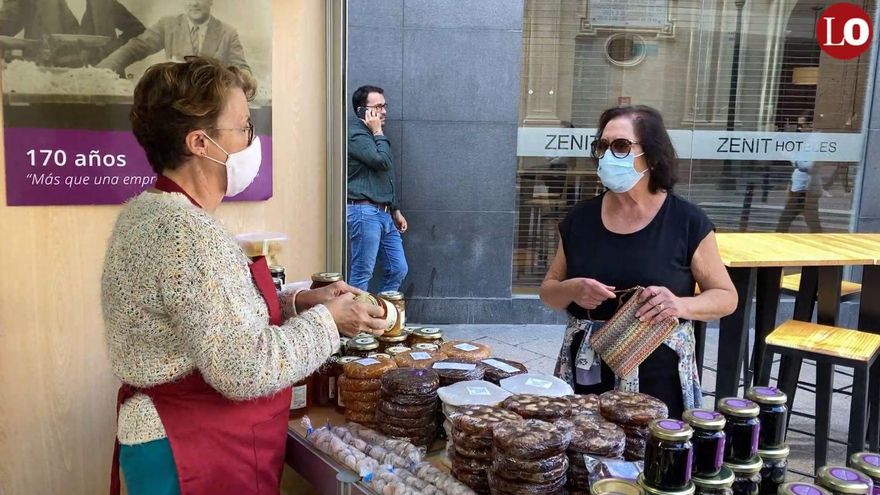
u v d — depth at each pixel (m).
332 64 2.70
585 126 5.89
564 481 1.38
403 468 1.58
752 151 6.06
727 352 3.38
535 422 1.44
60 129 2.10
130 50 2.18
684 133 6.02
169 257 1.24
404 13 5.35
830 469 1.14
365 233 4.84
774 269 3.65
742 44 5.91
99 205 2.23
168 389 1.38
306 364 1.36
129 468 1.41
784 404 1.28
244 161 1.44
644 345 2.00
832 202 6.14
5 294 2.12
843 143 6.03
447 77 5.47
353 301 1.55
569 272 2.28
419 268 5.75
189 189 1.42
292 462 1.82
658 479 1.12
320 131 2.74
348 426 1.81
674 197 2.20
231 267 1.30
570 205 5.93
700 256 2.13
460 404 1.62
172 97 1.34
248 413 1.46
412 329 2.24
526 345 5.25
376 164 4.77
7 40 2.00
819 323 3.65
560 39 5.75
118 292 1.29
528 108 5.81
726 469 1.19
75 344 2.25
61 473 2.29
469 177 5.63
